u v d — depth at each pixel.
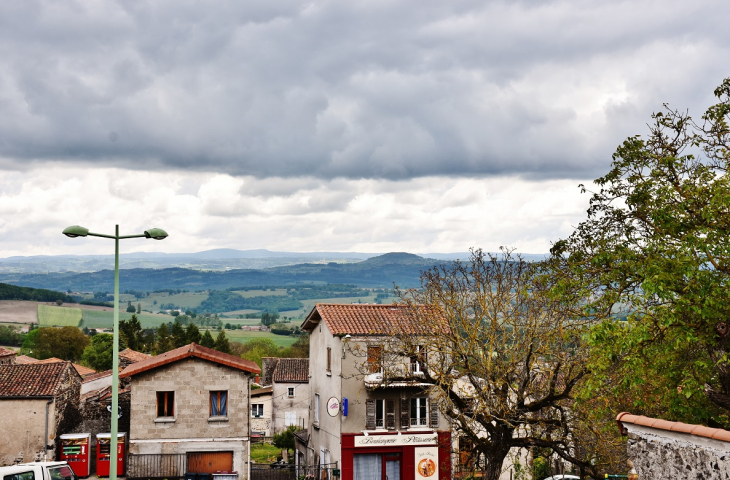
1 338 183.62
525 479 39.50
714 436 11.41
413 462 41.34
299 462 55.31
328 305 46.06
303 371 85.81
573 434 29.02
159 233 23.59
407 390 41.72
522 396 29.81
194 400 40.09
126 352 81.69
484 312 31.44
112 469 22.84
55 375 43.72
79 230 22.50
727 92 22.64
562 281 24.53
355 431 41.41
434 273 34.16
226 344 144.00
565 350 29.55
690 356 23.03
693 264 20.58
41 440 41.09
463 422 30.59
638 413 26.92
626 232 23.98
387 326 42.69
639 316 22.52
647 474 13.04
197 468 39.84
